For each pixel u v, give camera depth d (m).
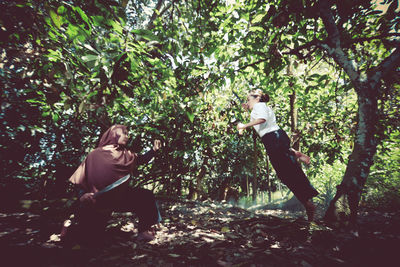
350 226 2.15
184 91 3.34
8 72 3.57
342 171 5.86
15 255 1.58
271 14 2.48
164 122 3.72
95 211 1.86
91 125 4.71
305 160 2.36
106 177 1.84
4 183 4.41
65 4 1.71
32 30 2.05
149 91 2.99
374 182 4.90
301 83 4.50
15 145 4.37
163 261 1.58
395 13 2.36
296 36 2.96
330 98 4.16
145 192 2.11
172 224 2.66
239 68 3.38
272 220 2.54
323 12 2.49
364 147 2.31
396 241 1.93
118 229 2.32
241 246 1.88
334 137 4.32
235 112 4.73
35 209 2.79
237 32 3.15
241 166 7.15
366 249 1.77
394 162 4.85
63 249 1.75
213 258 1.63
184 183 5.76
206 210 3.74
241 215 3.34
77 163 5.19
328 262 1.54
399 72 2.60
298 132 4.47
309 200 2.34
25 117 4.19
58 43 2.12
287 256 1.64
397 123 3.36
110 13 2.00
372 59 3.06
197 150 5.42
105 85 2.01
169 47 3.22
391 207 4.25
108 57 2.00
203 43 3.35
